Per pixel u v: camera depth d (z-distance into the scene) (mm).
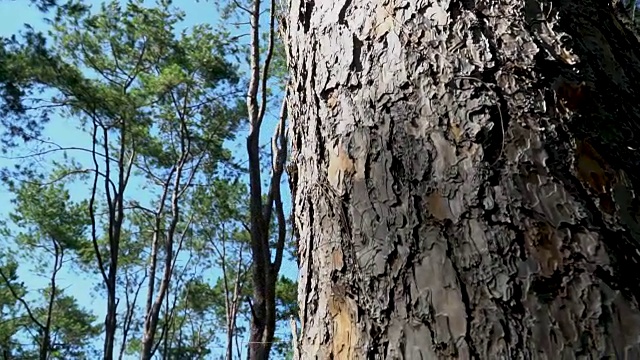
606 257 1771
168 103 33375
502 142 1978
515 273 1786
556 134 1972
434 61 2195
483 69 2109
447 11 2254
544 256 1793
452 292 1845
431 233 1950
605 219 1845
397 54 2289
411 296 1914
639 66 2396
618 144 2021
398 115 2189
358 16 2480
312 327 2264
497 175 1930
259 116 11773
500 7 2238
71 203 34188
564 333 1689
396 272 1974
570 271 1763
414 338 1864
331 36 2551
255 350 8539
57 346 41656
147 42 31719
